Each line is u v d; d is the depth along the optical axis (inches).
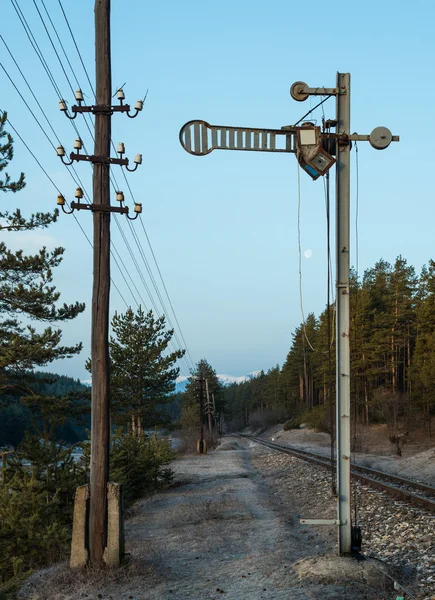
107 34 381.1
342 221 325.1
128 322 1649.9
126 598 288.8
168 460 979.3
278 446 1775.3
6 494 437.1
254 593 277.7
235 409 6889.8
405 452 1625.2
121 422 1659.7
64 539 434.9
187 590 295.4
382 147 325.7
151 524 527.5
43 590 318.7
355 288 2696.9
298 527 458.6
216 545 398.9
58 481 490.9
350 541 310.8
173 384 1718.8
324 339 2672.2
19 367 684.1
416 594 264.4
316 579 281.3
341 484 315.6
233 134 326.6
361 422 2429.9
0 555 424.5
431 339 2046.0
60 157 367.9
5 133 761.6
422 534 376.2
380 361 2508.6
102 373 365.7
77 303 730.2
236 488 764.0
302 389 3833.7
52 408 655.8
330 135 323.9
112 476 641.6
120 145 370.9
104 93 375.6
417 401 2090.3
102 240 373.1
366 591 266.2
